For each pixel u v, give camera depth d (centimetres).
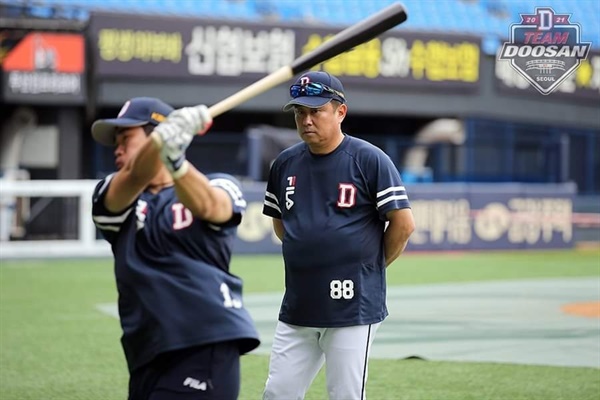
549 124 7325
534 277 4700
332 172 1421
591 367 2442
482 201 6181
